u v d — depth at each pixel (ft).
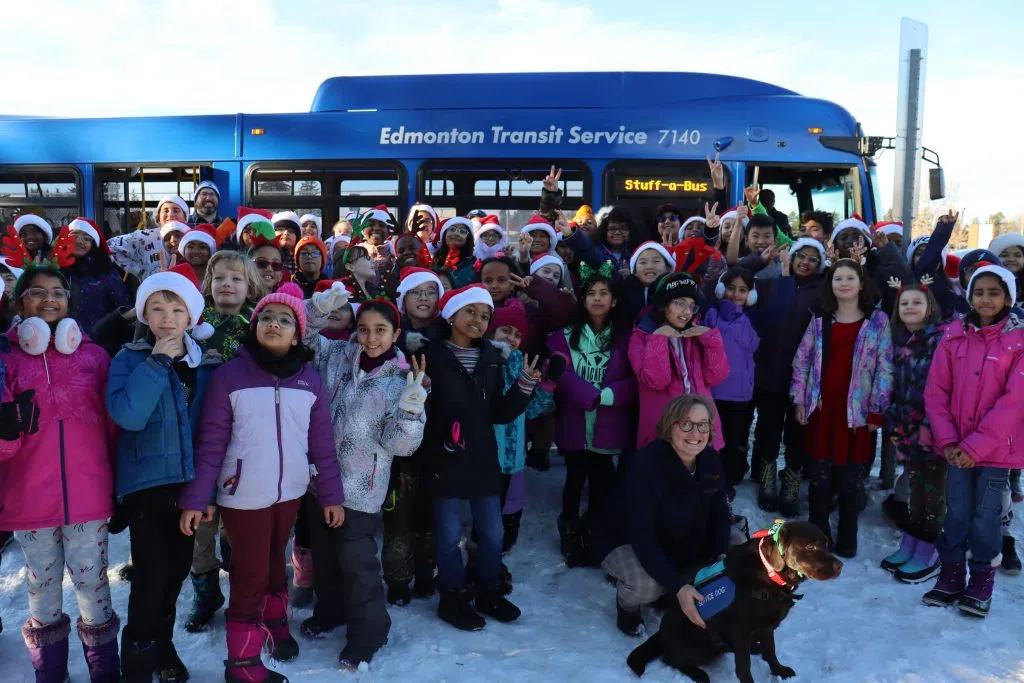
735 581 10.85
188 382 10.73
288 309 10.57
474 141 30.48
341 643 12.28
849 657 11.98
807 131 29.53
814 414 16.19
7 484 9.87
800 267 17.46
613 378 15.47
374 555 11.82
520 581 14.71
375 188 31.07
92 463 10.11
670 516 12.36
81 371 10.19
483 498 12.91
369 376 11.77
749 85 30.27
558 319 16.40
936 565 14.88
